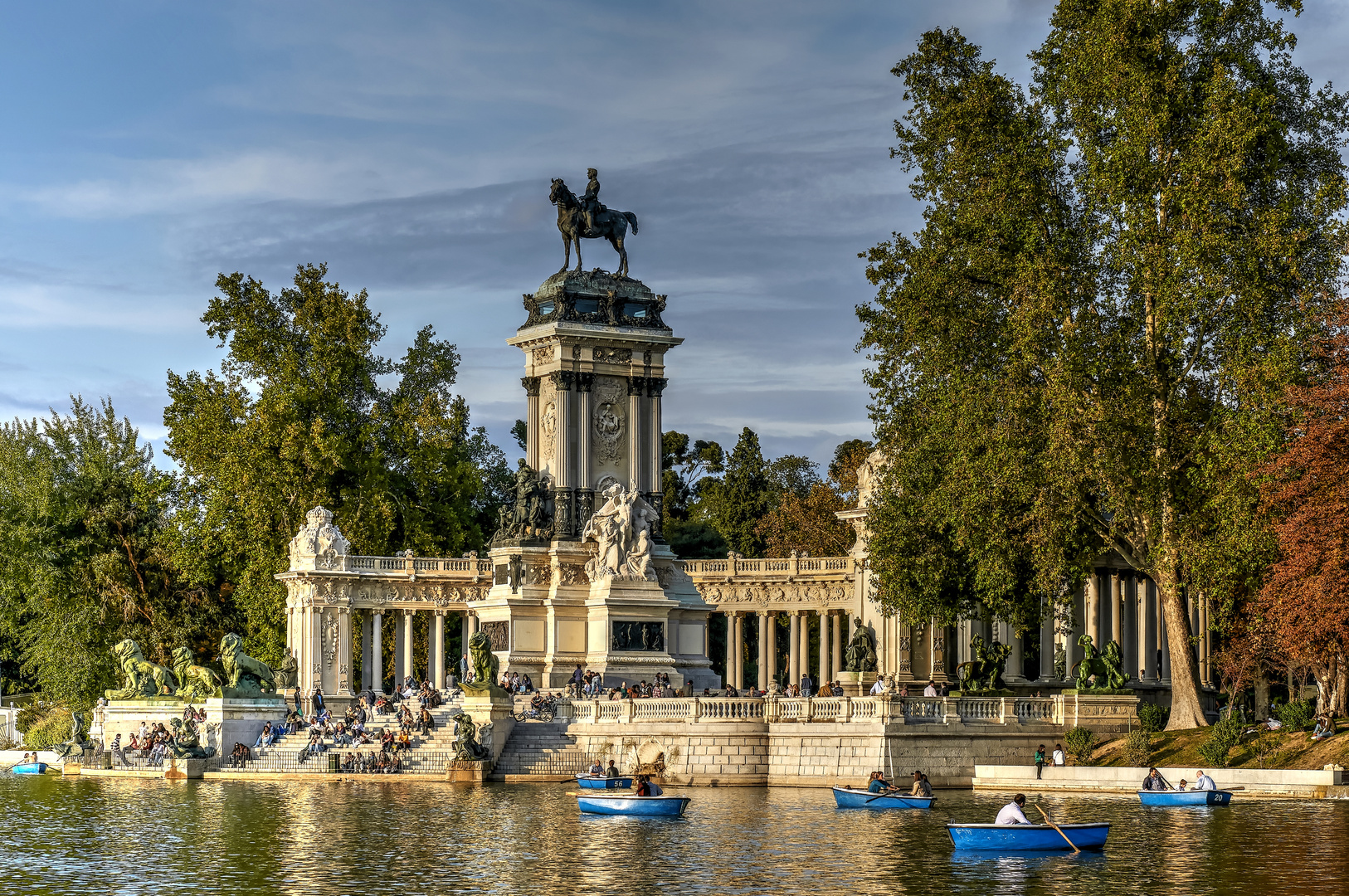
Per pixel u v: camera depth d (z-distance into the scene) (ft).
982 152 353.31
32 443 558.56
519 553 456.86
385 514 519.19
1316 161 342.03
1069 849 234.99
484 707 367.25
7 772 457.68
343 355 527.81
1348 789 291.58
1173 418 338.54
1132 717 347.97
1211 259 323.37
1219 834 248.52
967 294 358.23
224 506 510.58
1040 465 335.88
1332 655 327.88
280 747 399.85
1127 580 481.05
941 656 459.73
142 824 284.20
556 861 232.94
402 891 212.02
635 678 448.65
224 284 531.91
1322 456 298.97
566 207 478.18
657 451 473.26
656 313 478.59
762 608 505.66
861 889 209.15
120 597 536.42
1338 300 316.40
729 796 318.86
